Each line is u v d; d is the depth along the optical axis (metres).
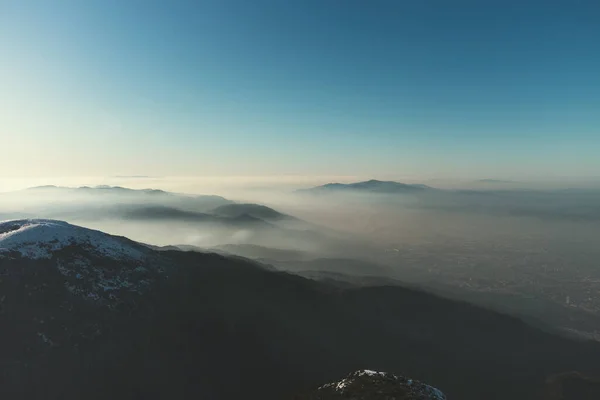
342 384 30.11
